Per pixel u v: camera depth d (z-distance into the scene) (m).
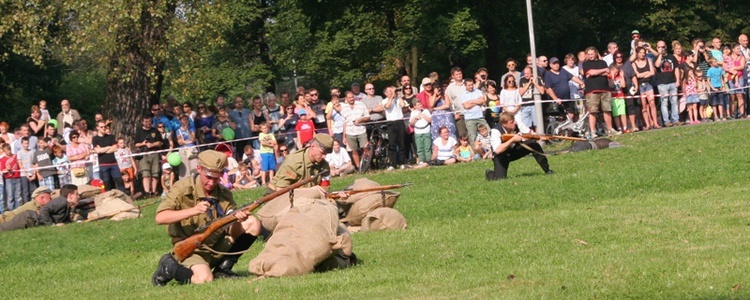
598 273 12.27
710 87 33.97
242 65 60.91
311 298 12.04
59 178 29.97
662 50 33.25
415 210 21.33
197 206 13.50
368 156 30.44
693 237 14.91
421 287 12.30
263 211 17.52
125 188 30.12
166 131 30.81
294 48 61.09
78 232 23.08
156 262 17.69
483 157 30.27
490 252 14.92
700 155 25.50
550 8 54.97
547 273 12.60
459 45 50.53
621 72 32.41
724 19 56.25
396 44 54.28
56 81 62.75
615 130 32.56
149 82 36.34
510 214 19.77
